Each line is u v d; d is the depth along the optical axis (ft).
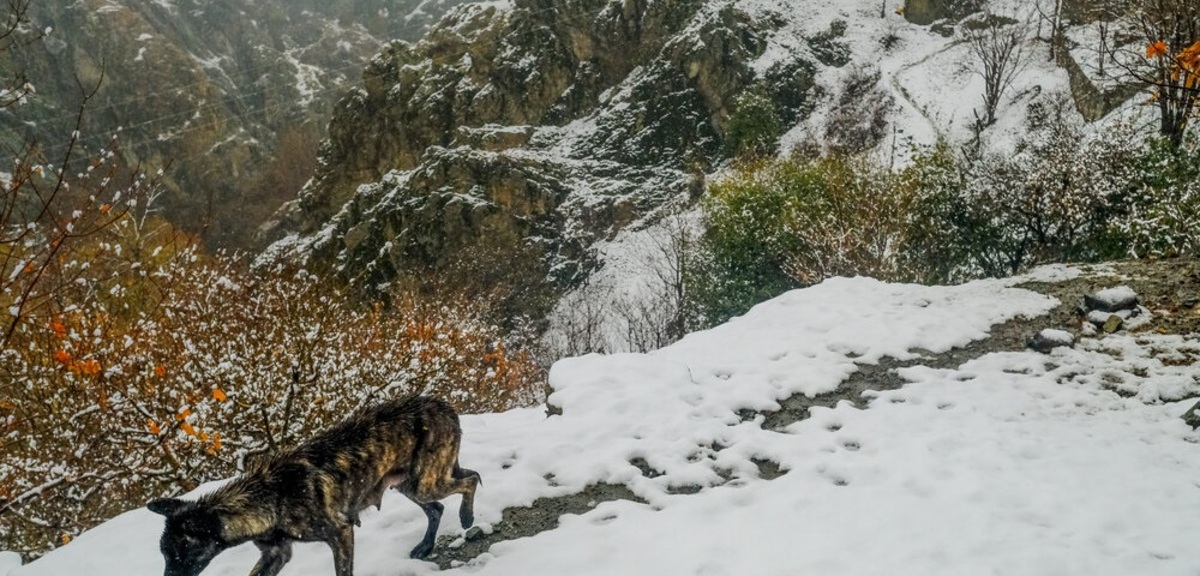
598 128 164.35
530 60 172.35
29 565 21.30
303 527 15.66
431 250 138.62
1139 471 20.95
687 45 160.45
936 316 35.99
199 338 41.01
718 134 158.81
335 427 17.03
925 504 19.71
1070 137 75.56
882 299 40.04
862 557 17.38
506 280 130.62
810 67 163.53
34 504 40.19
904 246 75.31
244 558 19.35
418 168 148.97
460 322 74.08
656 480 22.76
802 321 37.42
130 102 311.68
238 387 40.78
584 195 147.02
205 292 44.65
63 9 328.29
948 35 165.99
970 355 31.81
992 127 129.18
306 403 42.04
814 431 25.46
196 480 38.40
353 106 185.68
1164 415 25.02
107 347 36.47
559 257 137.39
